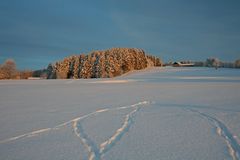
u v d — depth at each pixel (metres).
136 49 59.06
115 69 53.19
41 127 5.60
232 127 5.21
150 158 3.70
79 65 57.53
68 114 7.05
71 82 24.97
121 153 3.92
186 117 6.32
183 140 4.46
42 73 61.03
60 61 59.22
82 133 5.07
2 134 5.09
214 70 49.44
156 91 13.32
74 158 3.76
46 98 10.92
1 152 4.08
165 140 4.49
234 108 7.39
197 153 3.83
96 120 6.21
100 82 24.20
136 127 5.44
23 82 25.89
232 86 15.87
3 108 8.28
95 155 3.87
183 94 11.54
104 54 56.38
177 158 3.67
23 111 7.66
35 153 4.00
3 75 50.31
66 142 4.52
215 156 3.70
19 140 4.68
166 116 6.50
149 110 7.44
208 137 4.61
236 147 4.06
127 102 9.22
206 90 13.30
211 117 6.23
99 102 9.37
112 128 5.40
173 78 30.56
